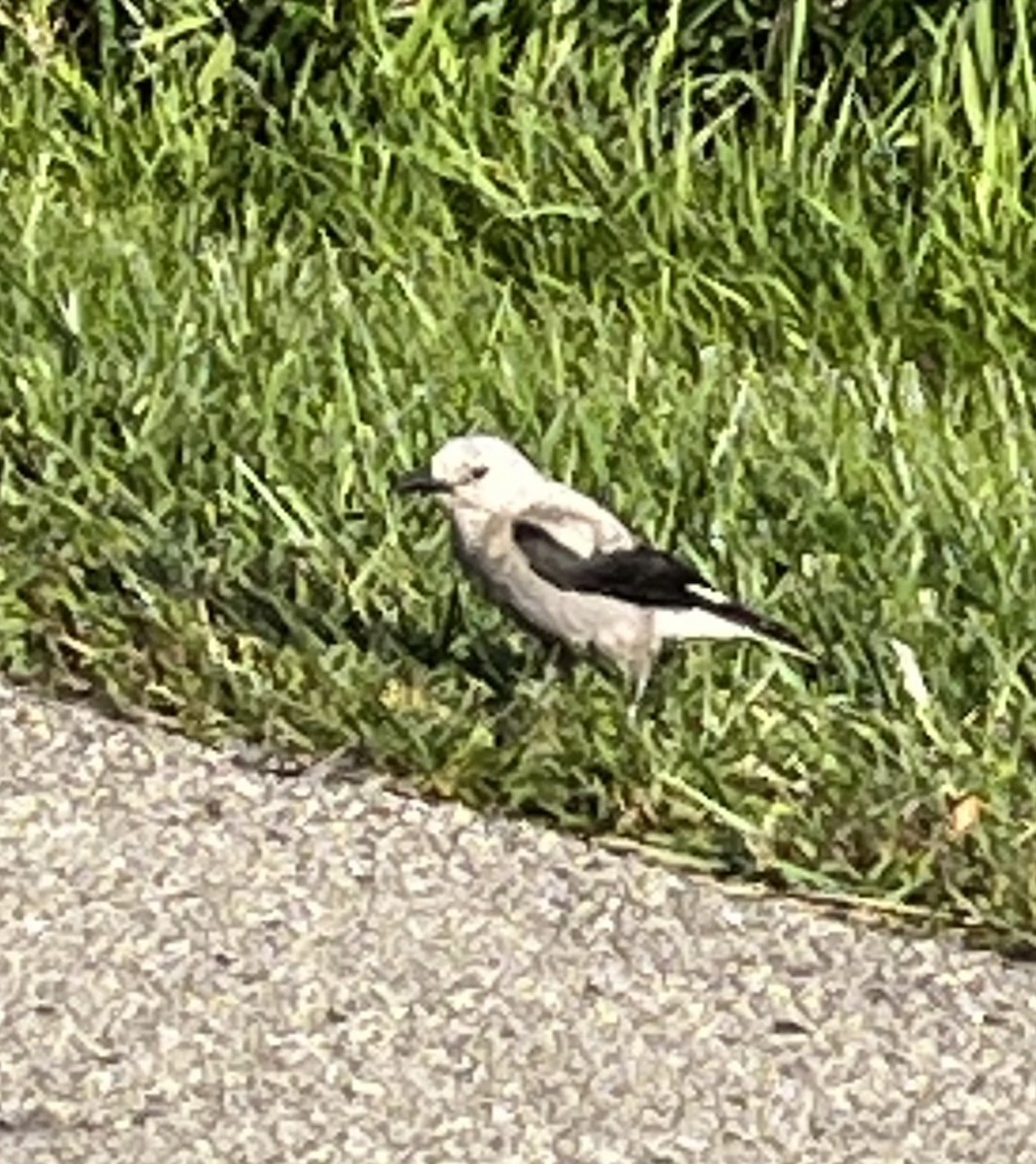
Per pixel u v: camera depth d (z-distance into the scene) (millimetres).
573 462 8758
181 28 10672
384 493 8664
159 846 7402
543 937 7090
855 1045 6770
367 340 9328
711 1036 6781
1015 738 7762
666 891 7242
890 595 8234
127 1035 6770
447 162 10305
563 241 10086
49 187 10234
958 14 10391
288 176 10453
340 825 7469
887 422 9000
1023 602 8164
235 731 7812
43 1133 6492
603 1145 6453
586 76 10531
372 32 10625
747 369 9391
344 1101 6570
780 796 7605
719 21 10648
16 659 8094
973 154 10164
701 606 7867
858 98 10328
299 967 6980
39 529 8453
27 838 7426
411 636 8180
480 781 7621
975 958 7059
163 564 8344
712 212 10078
